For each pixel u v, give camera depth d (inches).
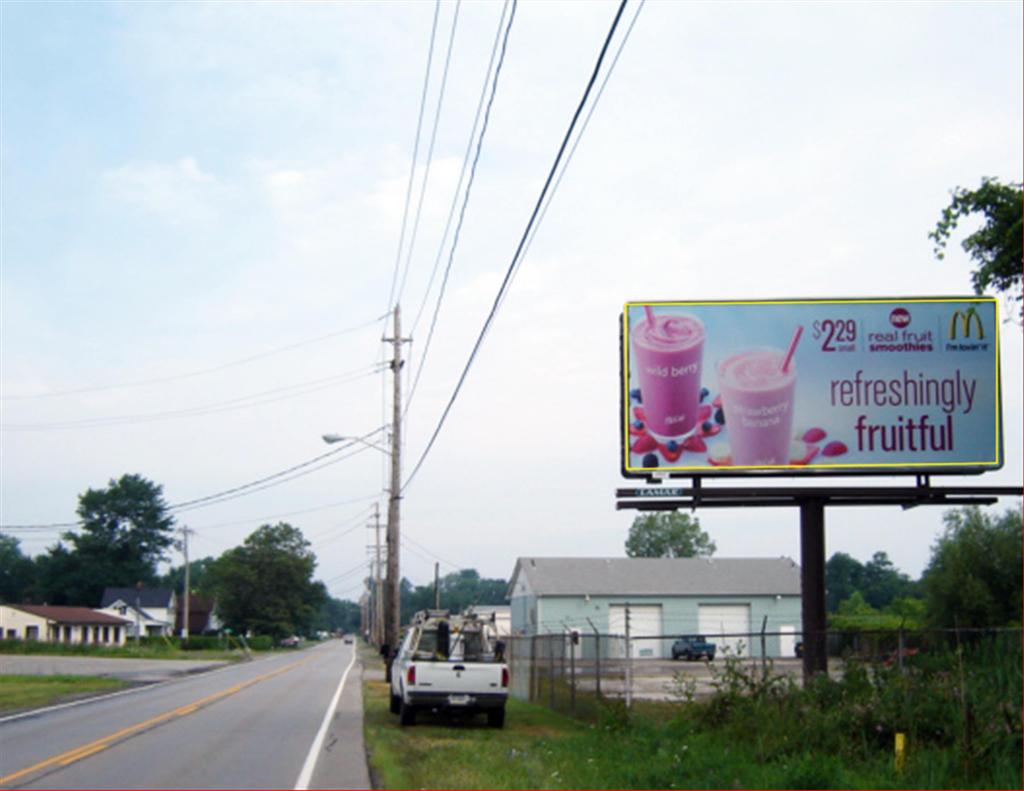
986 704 567.5
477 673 848.9
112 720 871.1
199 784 524.4
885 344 863.1
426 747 713.0
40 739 719.1
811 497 844.0
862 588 3855.8
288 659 2886.3
